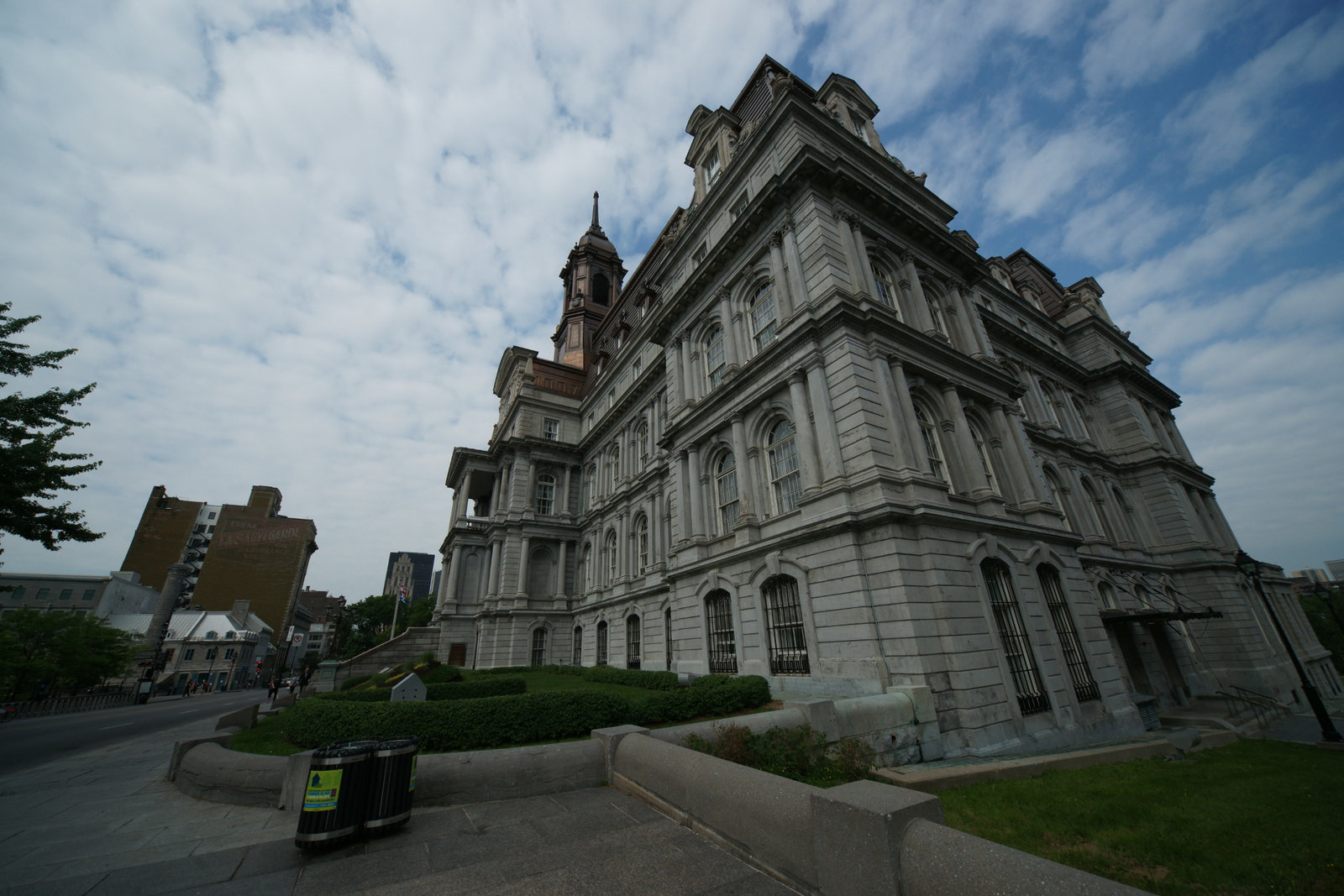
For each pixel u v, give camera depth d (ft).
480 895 15.97
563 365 155.84
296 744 38.01
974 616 46.80
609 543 117.60
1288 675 94.32
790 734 32.12
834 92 81.35
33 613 145.28
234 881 17.40
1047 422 98.48
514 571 124.06
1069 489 92.94
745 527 60.39
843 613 47.70
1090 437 113.60
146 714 98.22
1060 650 53.16
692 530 71.26
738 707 46.03
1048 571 58.29
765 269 67.00
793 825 16.10
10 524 50.57
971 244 96.43
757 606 57.62
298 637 361.51
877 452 49.01
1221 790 29.58
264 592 282.56
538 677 92.94
